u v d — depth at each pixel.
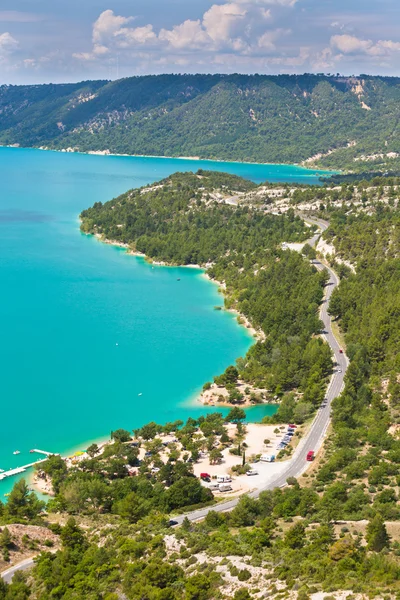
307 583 167.25
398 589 158.75
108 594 174.00
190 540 197.00
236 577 175.62
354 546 182.62
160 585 175.75
